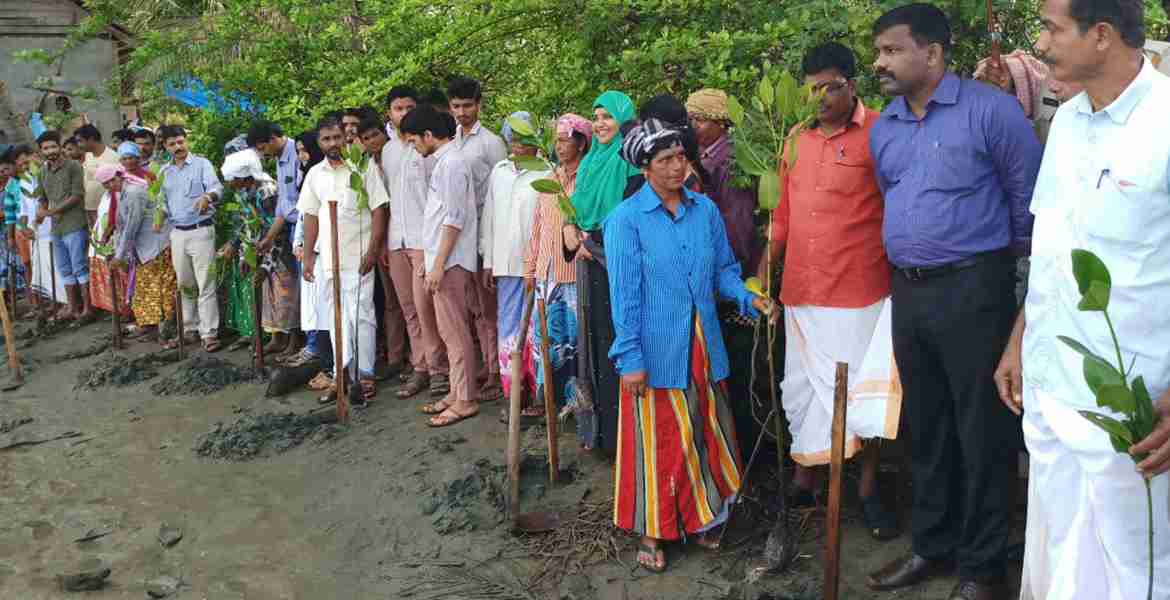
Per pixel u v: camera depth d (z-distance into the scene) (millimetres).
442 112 5906
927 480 3422
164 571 4305
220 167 8523
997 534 3207
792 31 4805
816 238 3652
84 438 6172
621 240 3711
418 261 5918
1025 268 3654
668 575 3811
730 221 4273
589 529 4238
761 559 3781
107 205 8359
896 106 3246
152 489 5258
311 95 7844
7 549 4602
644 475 3846
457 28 6281
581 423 4855
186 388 6992
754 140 4219
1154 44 3406
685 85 5422
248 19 8102
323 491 5035
